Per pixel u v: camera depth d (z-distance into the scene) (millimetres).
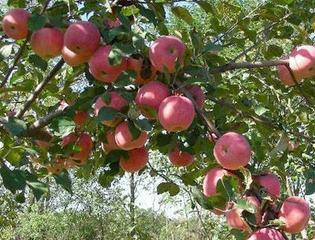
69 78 1432
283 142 1244
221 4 1496
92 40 1141
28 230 7309
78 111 1266
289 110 1529
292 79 1272
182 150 1239
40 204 7582
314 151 1540
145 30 1216
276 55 1476
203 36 1462
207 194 974
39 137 1298
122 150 1204
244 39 1462
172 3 1359
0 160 1122
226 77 1661
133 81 1086
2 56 1380
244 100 1374
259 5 1417
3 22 1270
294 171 2172
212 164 1157
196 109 1062
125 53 1067
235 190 843
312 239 1255
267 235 829
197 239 4535
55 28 1216
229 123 1251
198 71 1104
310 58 1186
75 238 7238
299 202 886
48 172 1385
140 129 1008
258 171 966
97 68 1127
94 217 7000
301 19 1397
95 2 1267
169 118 1011
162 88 1059
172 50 1073
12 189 1058
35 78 1655
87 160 1407
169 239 5188
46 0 1244
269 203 879
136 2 1284
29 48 1573
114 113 1031
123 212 5289
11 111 1627
